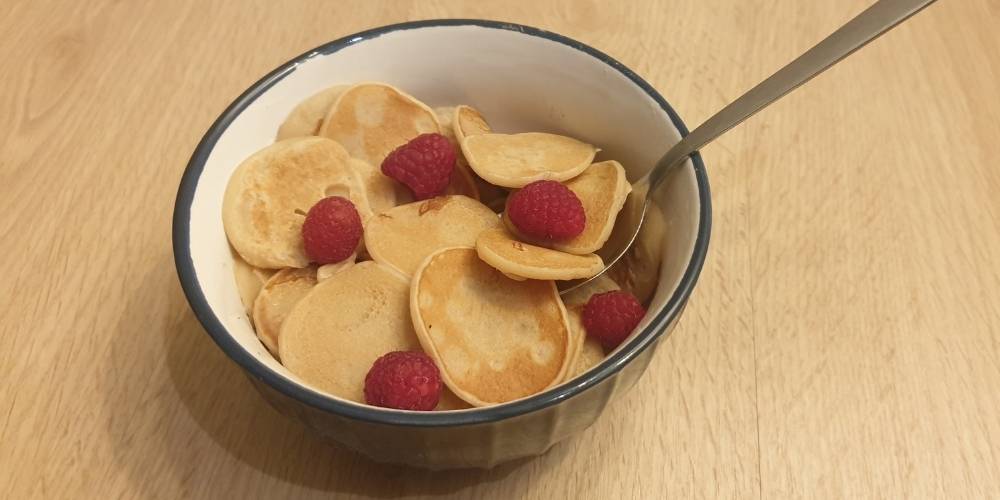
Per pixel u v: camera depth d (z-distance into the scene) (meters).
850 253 0.31
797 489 0.25
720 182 0.33
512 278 0.24
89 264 0.29
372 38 0.28
